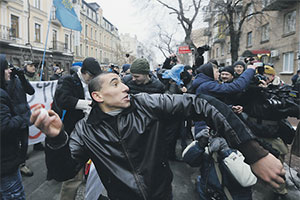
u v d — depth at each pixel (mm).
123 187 1063
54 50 24422
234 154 1744
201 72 2510
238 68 3148
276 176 760
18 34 19375
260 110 2426
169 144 1187
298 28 13383
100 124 1109
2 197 1690
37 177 3303
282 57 15039
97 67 2447
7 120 1621
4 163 1650
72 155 1062
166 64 4750
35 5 21750
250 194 1809
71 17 5629
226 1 14125
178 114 1062
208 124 990
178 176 3355
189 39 16938
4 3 17625
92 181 2102
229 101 2441
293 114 2307
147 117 1090
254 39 18938
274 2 13539
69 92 2363
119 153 1068
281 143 2547
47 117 802
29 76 5164
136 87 2967
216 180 1827
